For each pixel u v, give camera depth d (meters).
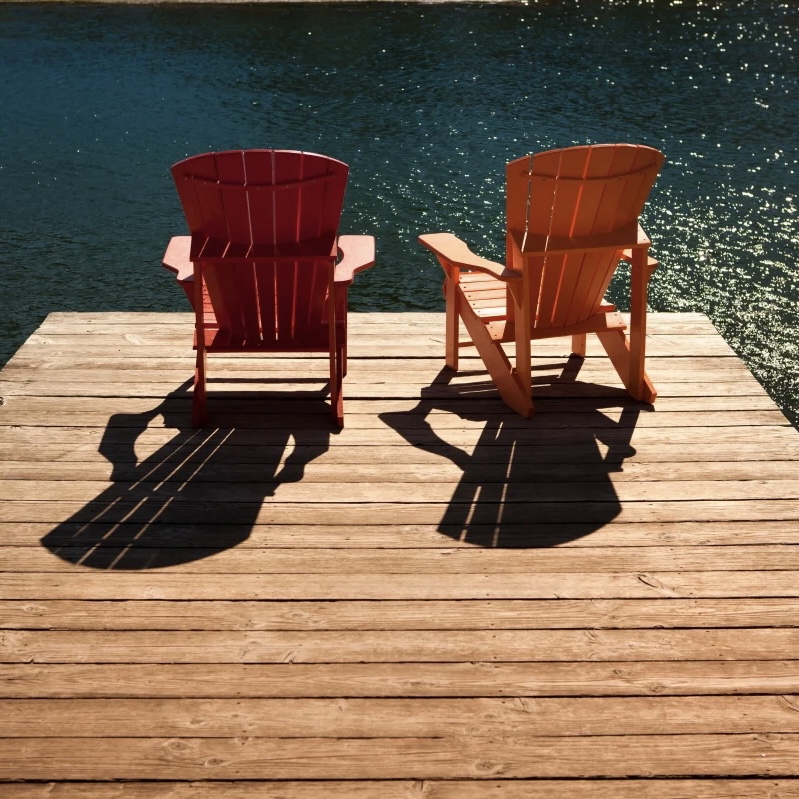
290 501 3.20
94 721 2.30
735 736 2.27
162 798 2.11
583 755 2.22
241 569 2.86
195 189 3.39
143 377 4.03
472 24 16.11
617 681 2.43
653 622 2.64
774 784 2.15
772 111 12.04
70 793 2.12
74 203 9.39
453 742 2.25
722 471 3.37
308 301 3.78
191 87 12.87
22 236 8.66
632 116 11.87
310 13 16.66
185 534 3.03
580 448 3.52
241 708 2.34
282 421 3.71
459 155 10.55
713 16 16.98
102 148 10.77
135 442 3.55
